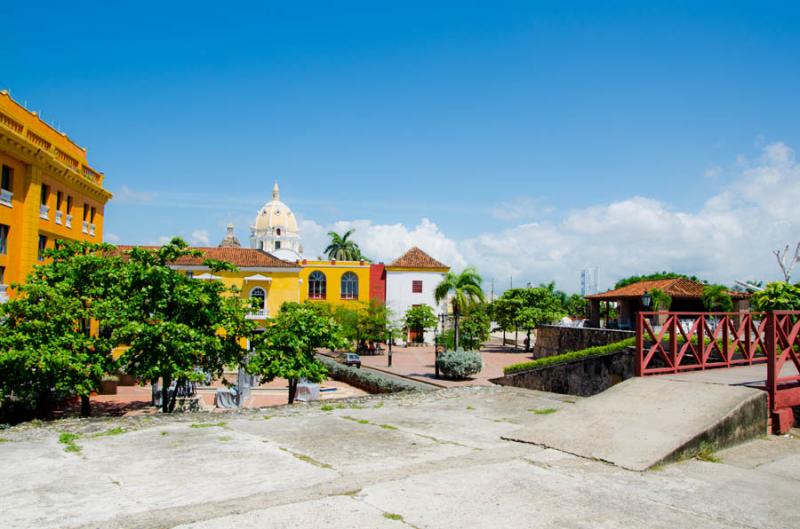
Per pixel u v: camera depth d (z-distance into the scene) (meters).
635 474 5.96
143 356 15.96
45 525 4.50
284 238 95.69
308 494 5.22
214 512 4.74
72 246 17.09
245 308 18.95
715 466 6.38
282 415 9.48
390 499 5.11
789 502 5.27
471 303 32.91
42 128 25.16
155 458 6.62
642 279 62.31
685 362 14.81
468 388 12.25
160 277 16.45
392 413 9.62
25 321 15.20
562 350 31.38
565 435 7.25
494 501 5.09
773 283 20.03
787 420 8.23
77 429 8.36
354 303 54.47
